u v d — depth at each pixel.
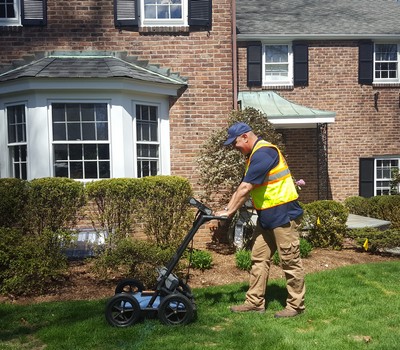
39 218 5.55
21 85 7.30
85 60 8.01
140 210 5.93
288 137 12.76
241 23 13.07
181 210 6.18
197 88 8.42
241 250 6.68
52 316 4.33
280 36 12.34
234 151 7.29
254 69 12.48
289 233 4.26
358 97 12.93
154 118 8.22
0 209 5.42
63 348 3.55
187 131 8.38
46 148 7.36
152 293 4.26
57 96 7.38
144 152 8.06
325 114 10.49
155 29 8.35
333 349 3.48
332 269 6.31
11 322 4.20
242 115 7.73
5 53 8.15
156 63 8.41
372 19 13.83
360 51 12.83
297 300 4.31
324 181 12.88
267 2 15.11
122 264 5.33
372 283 5.52
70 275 5.74
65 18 8.23
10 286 5.01
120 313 4.10
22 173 7.70
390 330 3.91
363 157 13.01
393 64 13.35
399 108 13.13
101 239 5.82
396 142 13.14
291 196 4.29
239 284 5.43
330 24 13.29
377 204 10.87
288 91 12.68
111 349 3.52
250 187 4.14
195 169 8.38
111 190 5.75
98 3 8.29
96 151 7.57
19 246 5.20
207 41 8.44
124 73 7.36
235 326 3.99
